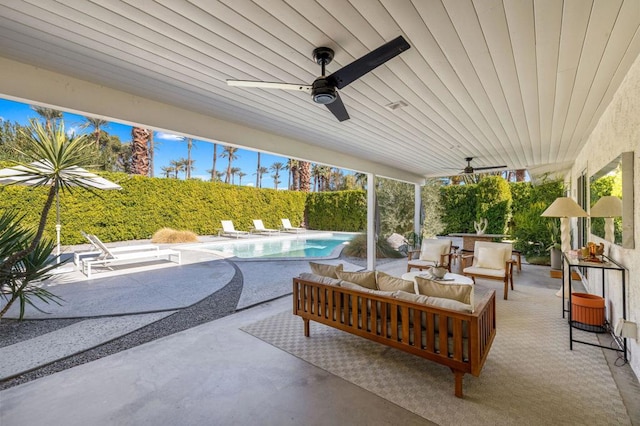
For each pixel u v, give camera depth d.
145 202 10.71
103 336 3.13
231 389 2.22
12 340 3.03
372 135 4.40
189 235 11.05
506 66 2.35
